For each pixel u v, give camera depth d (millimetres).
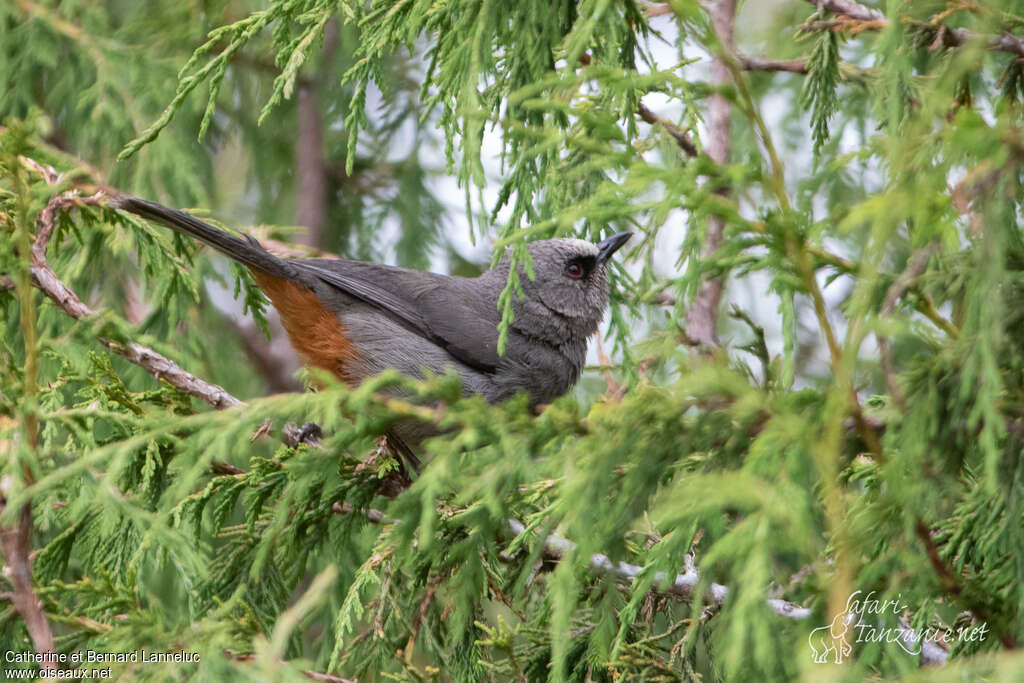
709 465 4789
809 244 4801
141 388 10508
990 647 5148
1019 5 6211
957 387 4535
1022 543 4676
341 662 7398
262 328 9555
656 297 9859
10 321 8836
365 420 4859
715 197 4516
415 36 6910
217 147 15000
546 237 6430
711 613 6719
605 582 5332
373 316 9125
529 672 6965
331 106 14320
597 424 4715
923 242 4438
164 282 9562
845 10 7543
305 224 14367
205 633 4961
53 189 6297
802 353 12867
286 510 5223
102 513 5910
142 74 12047
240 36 7176
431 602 7316
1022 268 4734
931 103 4141
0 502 5406
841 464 4707
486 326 9570
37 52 11844
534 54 6836
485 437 4875
